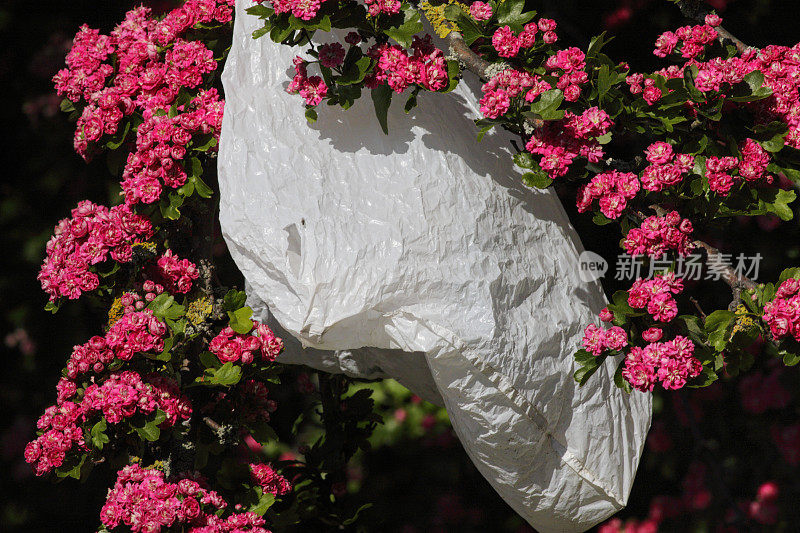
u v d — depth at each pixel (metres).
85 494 7.37
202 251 3.75
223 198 3.27
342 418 4.89
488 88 3.16
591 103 3.24
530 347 3.30
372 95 3.21
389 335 3.30
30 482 7.47
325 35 3.50
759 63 3.42
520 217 3.50
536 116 3.19
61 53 7.29
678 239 3.12
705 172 3.23
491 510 6.77
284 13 3.07
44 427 3.35
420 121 3.41
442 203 3.29
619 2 6.16
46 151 7.41
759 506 6.46
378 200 3.26
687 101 3.27
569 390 3.41
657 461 6.98
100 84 3.71
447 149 3.39
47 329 7.53
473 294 3.23
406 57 3.12
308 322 3.17
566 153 3.15
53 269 3.49
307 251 3.17
